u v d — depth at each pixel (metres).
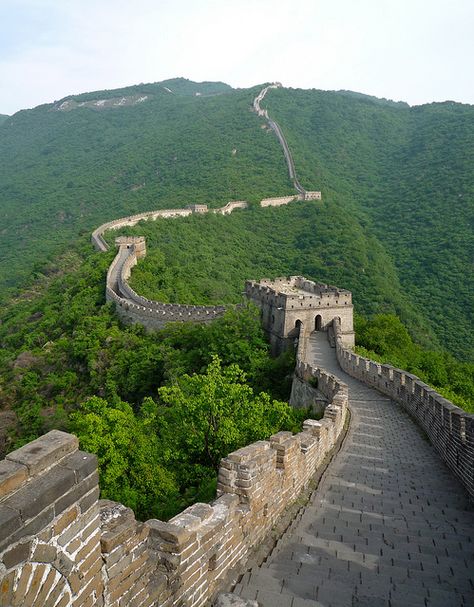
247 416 15.27
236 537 7.59
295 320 36.34
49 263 78.38
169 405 21.33
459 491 12.55
